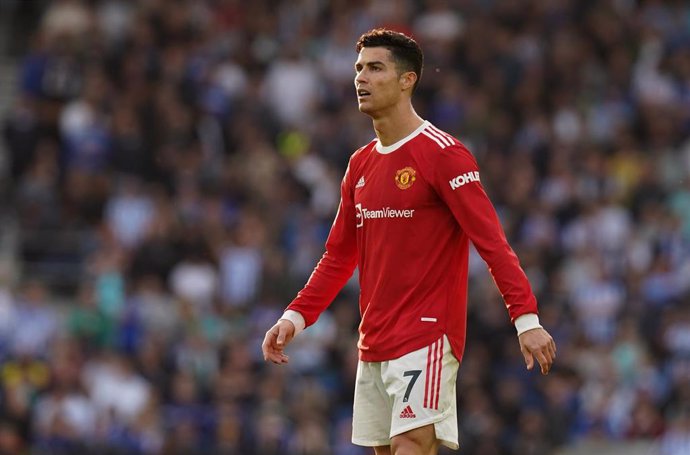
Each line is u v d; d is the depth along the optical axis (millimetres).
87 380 58500
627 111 81062
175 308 63594
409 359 25375
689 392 61281
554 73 81000
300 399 58219
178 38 80875
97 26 82188
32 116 75250
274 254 65625
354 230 26906
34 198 71750
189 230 67562
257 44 83375
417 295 25625
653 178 74188
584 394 62250
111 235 68500
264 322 62812
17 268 70750
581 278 67438
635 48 84500
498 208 71188
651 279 67062
